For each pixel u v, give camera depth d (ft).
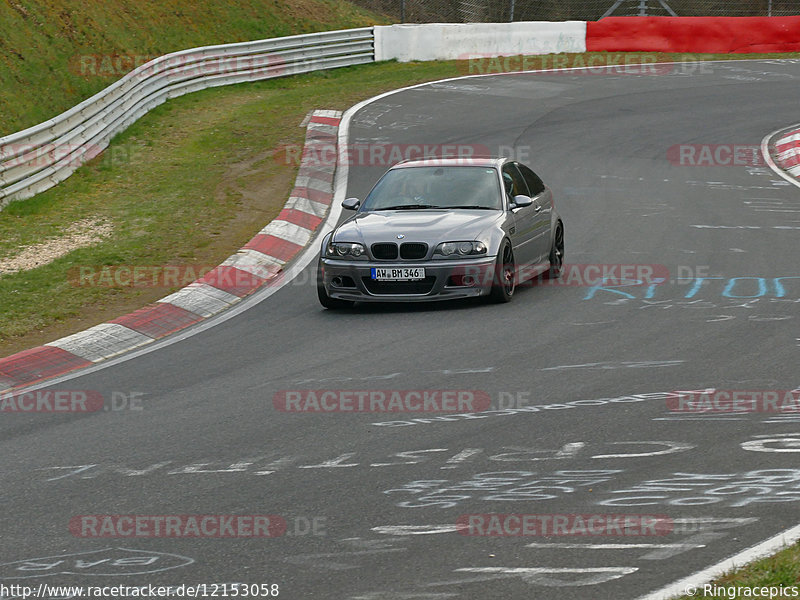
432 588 52.13
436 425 81.15
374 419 83.51
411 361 101.35
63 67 267.39
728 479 66.59
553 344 104.99
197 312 129.49
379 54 362.74
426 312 123.24
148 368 105.50
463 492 66.39
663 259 146.92
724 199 190.29
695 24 370.73
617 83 315.78
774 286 127.95
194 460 75.66
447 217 127.44
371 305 130.00
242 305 132.77
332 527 61.41
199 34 344.49
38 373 107.34
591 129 253.24
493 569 54.19
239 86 319.47
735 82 316.19
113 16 312.91
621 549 56.03
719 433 76.07
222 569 56.03
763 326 108.47
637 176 209.67
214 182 208.74
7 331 121.60
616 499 63.93
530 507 63.21
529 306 123.34
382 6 444.55
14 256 161.48
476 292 122.42
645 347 102.42
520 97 293.64
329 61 347.56
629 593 50.39
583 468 69.92
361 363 101.65
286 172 214.07
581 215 179.52
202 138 248.73
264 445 78.33
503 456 73.15
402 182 136.98
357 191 199.41
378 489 67.62
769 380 89.30
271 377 98.58
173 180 211.82
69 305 132.05
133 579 55.26
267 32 368.07
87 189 205.05
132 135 250.78
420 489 67.31
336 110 276.00
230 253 156.87
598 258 150.10
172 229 173.78
